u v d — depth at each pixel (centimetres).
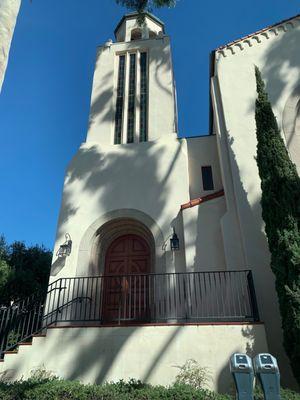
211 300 896
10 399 537
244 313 840
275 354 751
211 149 1279
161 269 1004
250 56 1245
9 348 768
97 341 725
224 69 1236
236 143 1066
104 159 1245
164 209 1103
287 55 1215
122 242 1166
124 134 1352
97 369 695
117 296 1075
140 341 712
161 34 1672
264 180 822
